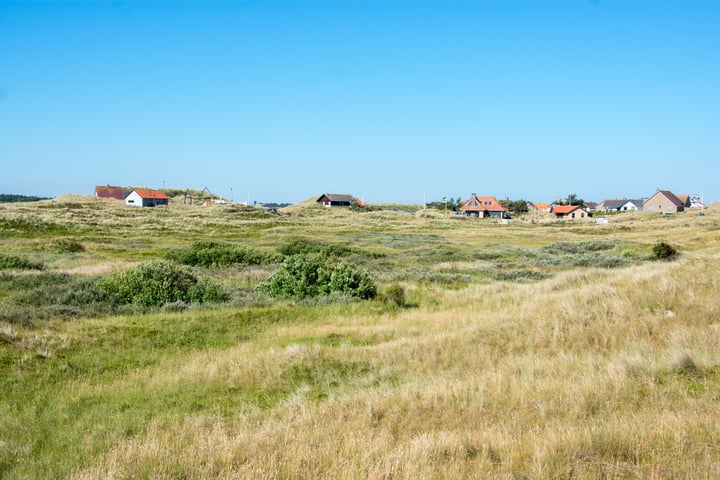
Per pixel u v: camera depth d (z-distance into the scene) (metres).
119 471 6.27
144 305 18.47
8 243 44.25
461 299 21.41
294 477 5.91
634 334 11.43
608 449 5.96
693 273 15.74
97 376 11.27
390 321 17.06
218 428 7.77
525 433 6.81
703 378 8.29
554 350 11.37
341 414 8.15
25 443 7.75
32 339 12.65
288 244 43.75
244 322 16.42
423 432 7.27
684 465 5.41
